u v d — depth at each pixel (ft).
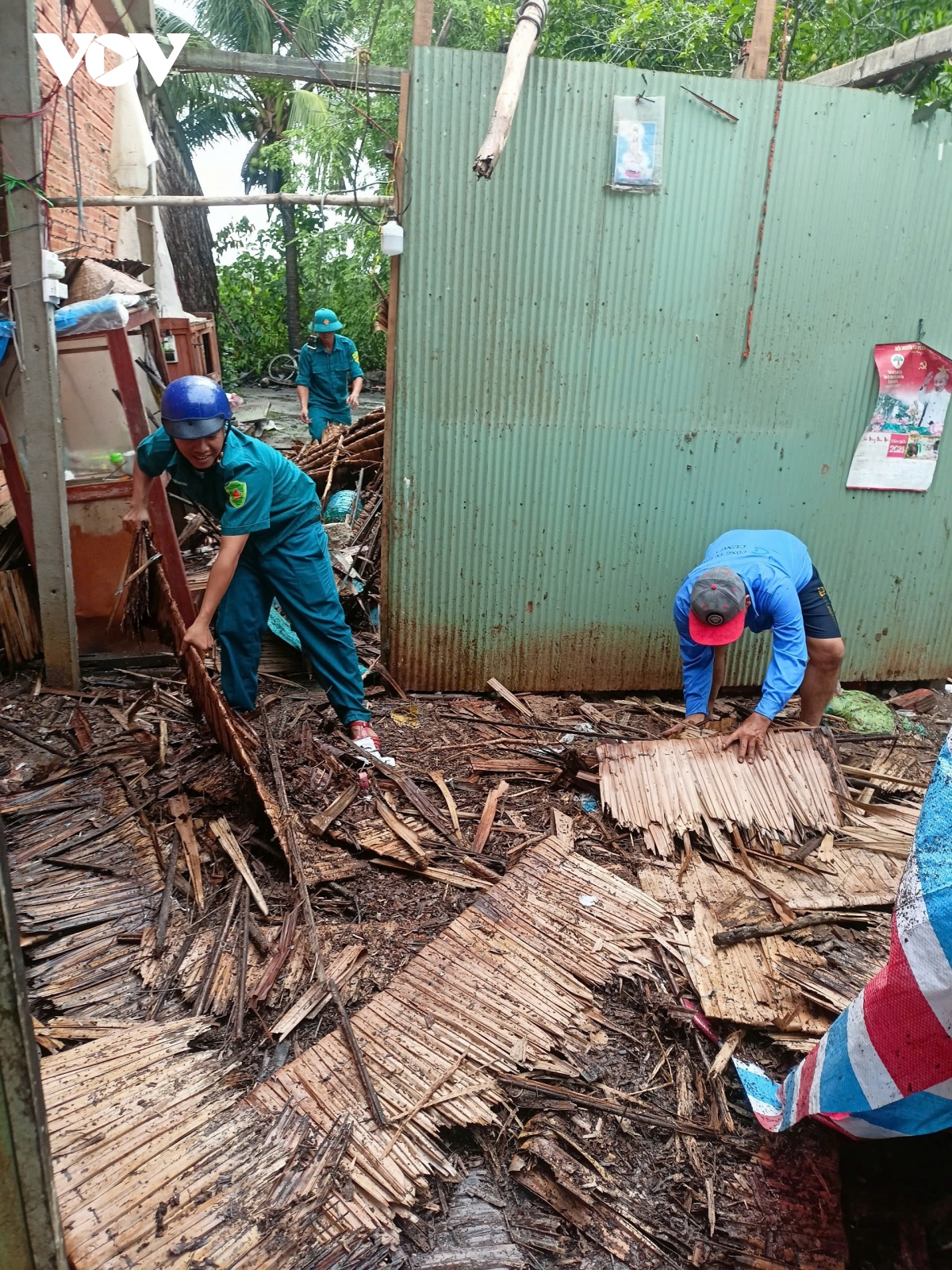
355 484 18.84
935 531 15.17
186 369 23.75
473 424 13.28
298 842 9.86
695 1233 6.23
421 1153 6.28
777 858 9.73
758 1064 7.52
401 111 11.87
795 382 13.85
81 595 13.92
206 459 10.22
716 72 21.57
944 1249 6.44
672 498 14.12
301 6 44.88
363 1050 7.09
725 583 10.13
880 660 15.94
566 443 13.56
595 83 12.01
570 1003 7.75
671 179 12.55
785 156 12.71
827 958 8.34
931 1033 5.50
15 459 12.68
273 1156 6.09
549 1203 6.32
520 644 14.57
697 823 10.03
